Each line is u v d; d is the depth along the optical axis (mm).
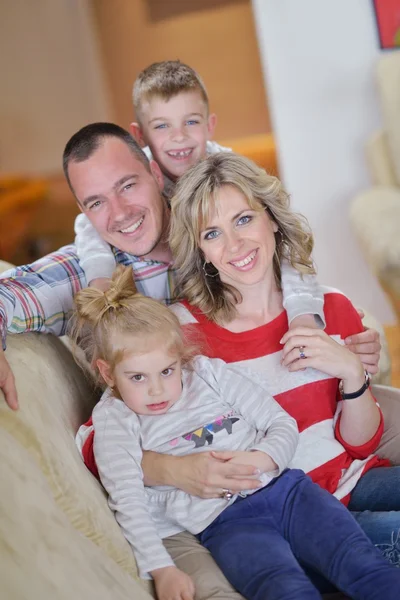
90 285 1871
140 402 1616
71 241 6023
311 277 1852
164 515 1592
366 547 1466
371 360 1819
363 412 1707
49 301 1798
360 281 3920
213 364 1712
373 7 3498
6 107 6137
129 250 1977
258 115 5789
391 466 1803
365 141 3697
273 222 1815
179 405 1656
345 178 3779
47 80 6066
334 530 1496
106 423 1610
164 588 1417
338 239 3875
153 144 2381
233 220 1714
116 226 1936
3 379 1390
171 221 1796
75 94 6086
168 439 1623
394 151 3467
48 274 1866
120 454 1566
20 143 6195
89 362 1759
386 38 3527
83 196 1932
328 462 1718
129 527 1485
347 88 3643
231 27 5656
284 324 1800
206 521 1564
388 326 3910
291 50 3650
